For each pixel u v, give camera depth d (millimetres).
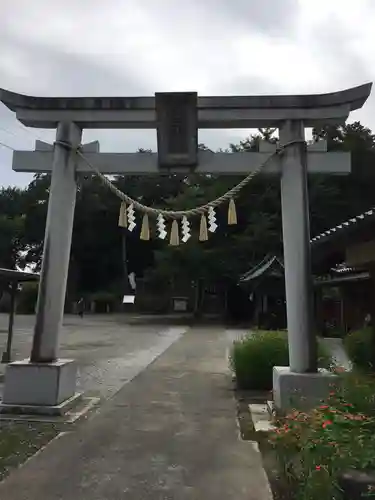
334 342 17062
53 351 6992
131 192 42781
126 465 4680
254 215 31328
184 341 19859
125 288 44500
